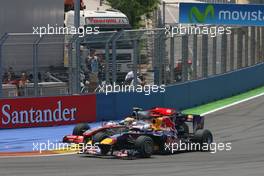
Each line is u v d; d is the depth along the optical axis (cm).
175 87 9419
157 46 9062
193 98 9900
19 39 8569
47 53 7931
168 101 9238
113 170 4572
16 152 5794
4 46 7406
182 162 5038
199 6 11988
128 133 5303
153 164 4909
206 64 10388
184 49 9731
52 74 7894
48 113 7794
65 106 7931
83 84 8169
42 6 9394
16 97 7575
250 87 11819
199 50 10212
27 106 7631
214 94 10538
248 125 7788
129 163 4972
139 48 8719
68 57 8000
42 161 5141
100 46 8269
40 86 7769
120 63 8488
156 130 5450
